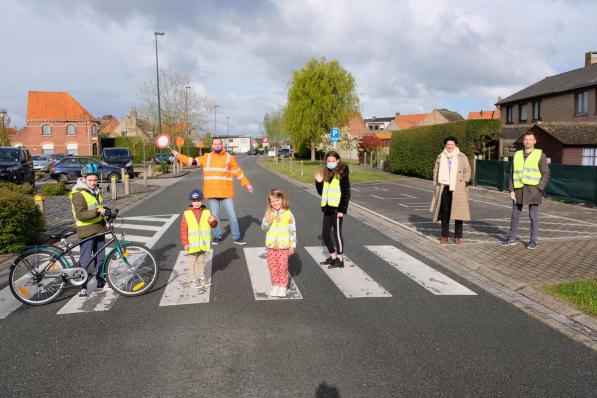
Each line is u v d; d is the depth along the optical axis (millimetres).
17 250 8031
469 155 21594
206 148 72438
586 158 21766
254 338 4340
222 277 6410
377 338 4332
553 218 11734
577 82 28438
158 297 5570
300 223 10984
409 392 3379
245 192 19016
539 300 5391
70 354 4055
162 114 45312
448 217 8383
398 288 5898
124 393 3393
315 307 5184
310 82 44875
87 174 5750
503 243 8312
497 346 4160
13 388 3484
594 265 6793
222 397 3324
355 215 12539
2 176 19719
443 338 4332
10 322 4855
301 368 3748
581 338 4344
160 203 15719
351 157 57344
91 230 5711
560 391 3398
